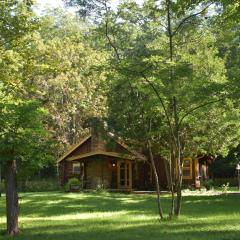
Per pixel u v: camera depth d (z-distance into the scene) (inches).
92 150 1627.7
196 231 562.9
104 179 1621.6
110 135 1270.9
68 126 1727.4
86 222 699.4
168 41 758.5
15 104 548.7
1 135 534.3
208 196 1250.0
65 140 1695.4
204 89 657.6
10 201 570.6
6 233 569.3
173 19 744.3
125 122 1083.3
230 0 530.0
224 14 562.9
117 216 788.0
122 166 1642.5
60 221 722.2
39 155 552.1
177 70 655.1
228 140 1139.9
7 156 545.0
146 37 775.1
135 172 1643.7
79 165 1724.9
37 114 553.0
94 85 1702.8
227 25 583.8
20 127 544.7
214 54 782.5
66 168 1753.2
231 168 2117.4
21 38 846.5
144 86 689.0
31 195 1176.2
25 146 539.5
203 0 557.0
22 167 562.6
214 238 495.5
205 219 708.0
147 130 840.3
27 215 828.6
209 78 725.3
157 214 812.6
